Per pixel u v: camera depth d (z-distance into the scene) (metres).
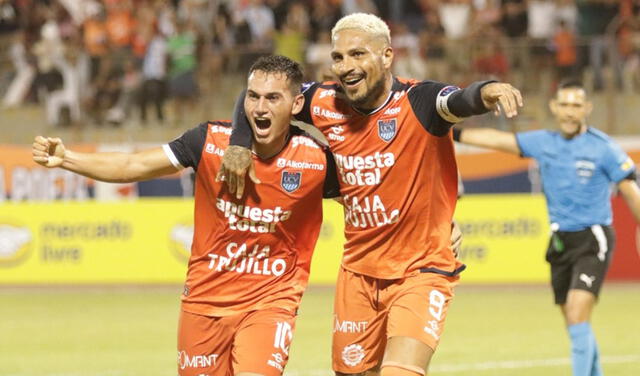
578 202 24.20
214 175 15.88
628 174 24.27
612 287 44.84
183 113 51.50
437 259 16.55
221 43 54.59
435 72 50.66
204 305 16.08
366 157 16.38
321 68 51.47
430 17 55.66
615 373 26.62
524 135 25.06
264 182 15.87
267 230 15.96
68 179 47.88
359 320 17.11
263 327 15.67
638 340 31.97
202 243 16.14
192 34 52.22
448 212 16.75
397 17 57.75
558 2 56.06
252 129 15.78
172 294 43.94
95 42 56.47
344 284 17.30
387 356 15.85
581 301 23.30
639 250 45.81
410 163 16.27
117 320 37.12
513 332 33.81
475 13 57.19
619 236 45.91
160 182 48.03
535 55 50.28
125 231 46.41
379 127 16.23
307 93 16.89
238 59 51.62
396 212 16.45
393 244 16.67
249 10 55.56
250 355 15.47
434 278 16.39
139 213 46.38
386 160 16.28
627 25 54.72
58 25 57.03
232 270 16.02
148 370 27.88
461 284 45.50
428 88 16.08
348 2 56.78
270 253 16.09
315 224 16.44
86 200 47.72
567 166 24.34
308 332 33.97
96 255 46.41
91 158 15.84
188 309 16.17
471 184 47.34
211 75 51.47
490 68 50.22
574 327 23.11
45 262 46.69
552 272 24.62
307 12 55.75
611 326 34.75
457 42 50.69
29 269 46.78
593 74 50.47
